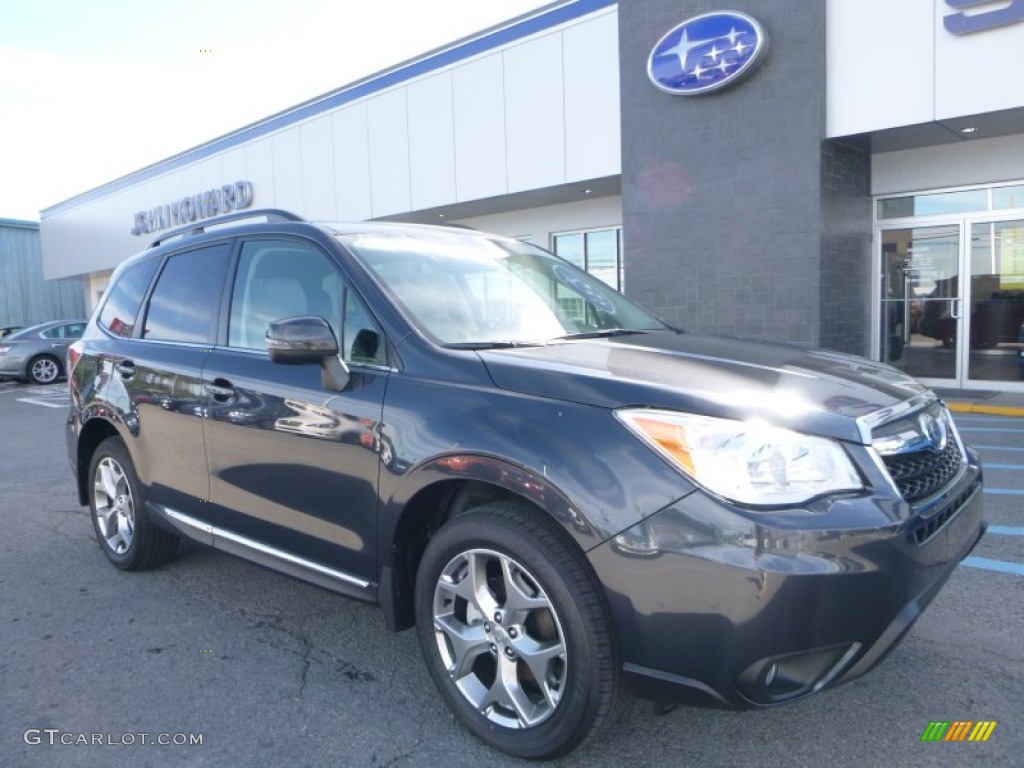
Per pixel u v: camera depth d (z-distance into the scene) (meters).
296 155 18.80
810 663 2.32
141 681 3.31
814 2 10.38
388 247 3.57
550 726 2.55
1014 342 10.91
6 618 3.99
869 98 10.19
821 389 2.66
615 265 14.98
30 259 34.41
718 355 3.04
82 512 6.14
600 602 2.44
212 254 4.12
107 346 4.63
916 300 11.66
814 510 2.28
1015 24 9.09
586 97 13.14
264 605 4.12
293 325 3.01
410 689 3.22
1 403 14.60
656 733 2.83
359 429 3.01
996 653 3.39
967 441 7.96
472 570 2.74
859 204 11.52
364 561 3.07
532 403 2.63
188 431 3.86
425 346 3.00
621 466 2.38
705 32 11.11
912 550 2.38
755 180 11.09
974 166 10.88
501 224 16.66
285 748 2.81
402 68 15.92
